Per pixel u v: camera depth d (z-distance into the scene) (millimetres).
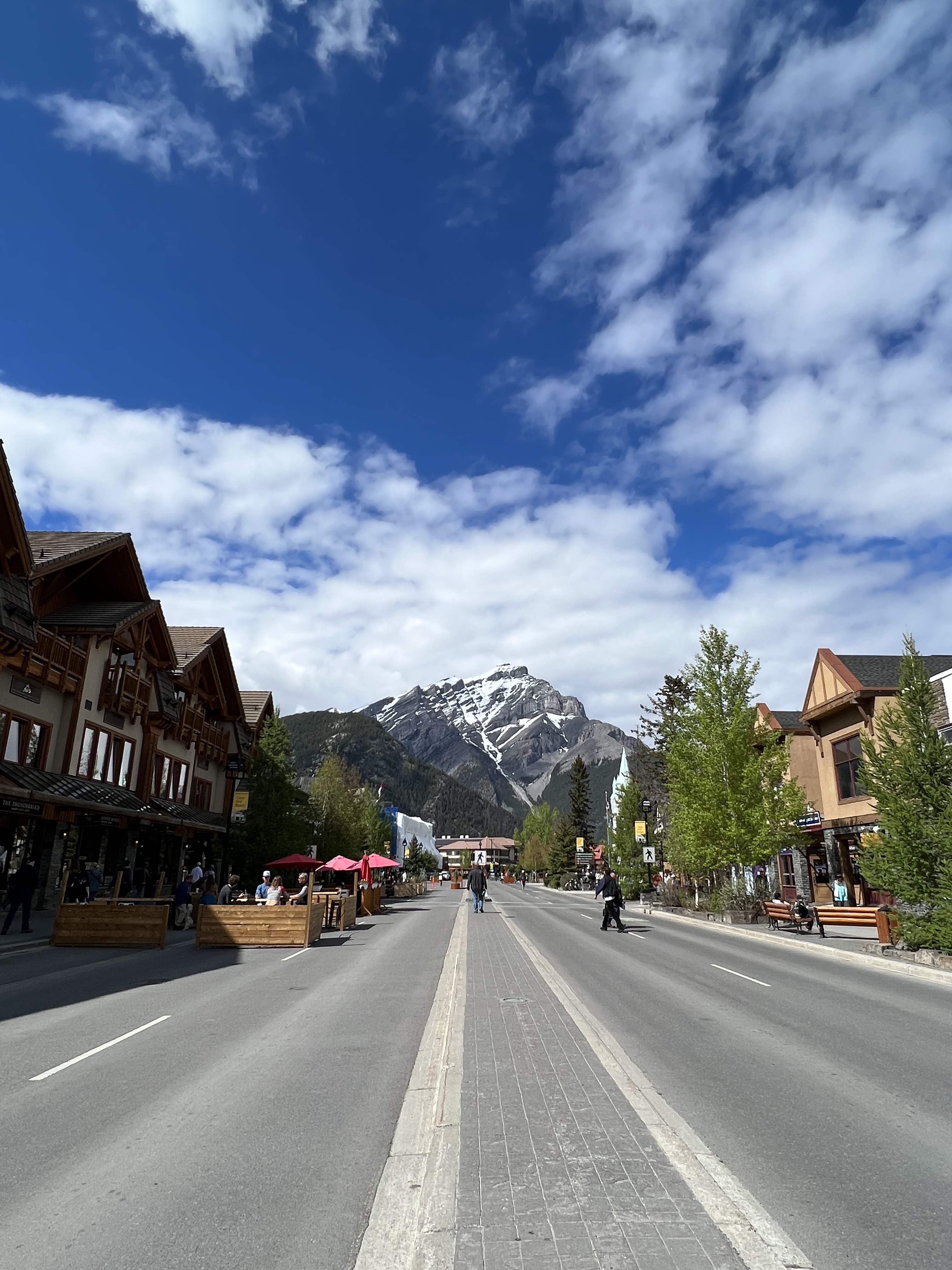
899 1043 8938
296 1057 8031
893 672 30469
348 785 64438
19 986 12930
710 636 31406
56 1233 4172
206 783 42812
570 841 97438
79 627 27812
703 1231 3902
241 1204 4523
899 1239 4051
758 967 16016
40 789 23125
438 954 17688
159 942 18734
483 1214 4098
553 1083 6578
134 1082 7160
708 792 29594
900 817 17281
